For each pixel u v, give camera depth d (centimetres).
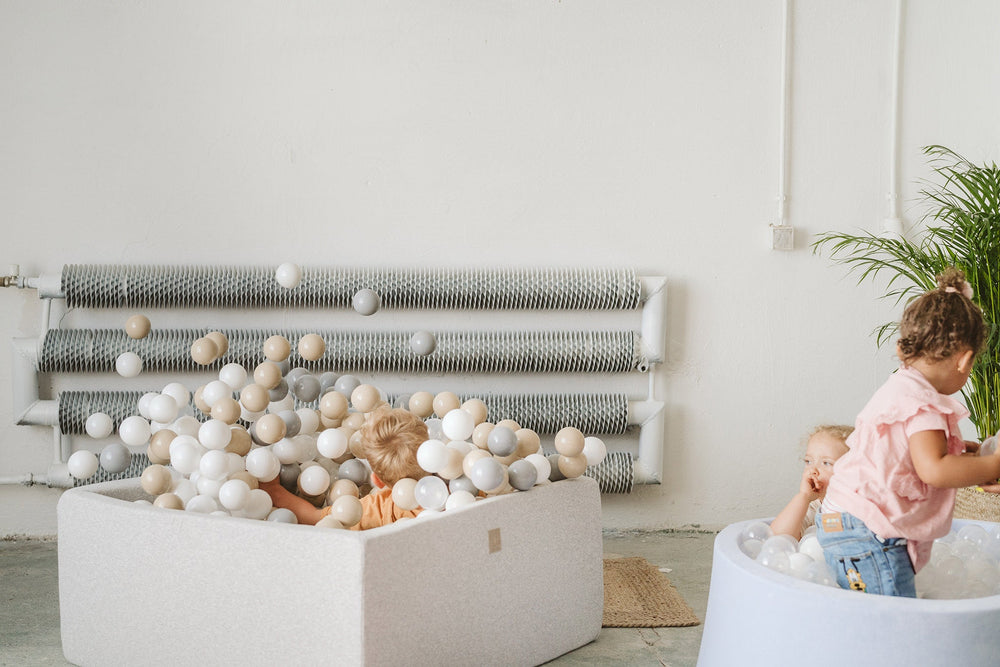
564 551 257
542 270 364
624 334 364
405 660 217
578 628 262
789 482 383
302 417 265
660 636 273
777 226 372
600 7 365
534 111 366
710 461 380
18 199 352
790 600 196
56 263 355
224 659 223
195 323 361
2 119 350
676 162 371
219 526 223
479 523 233
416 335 284
